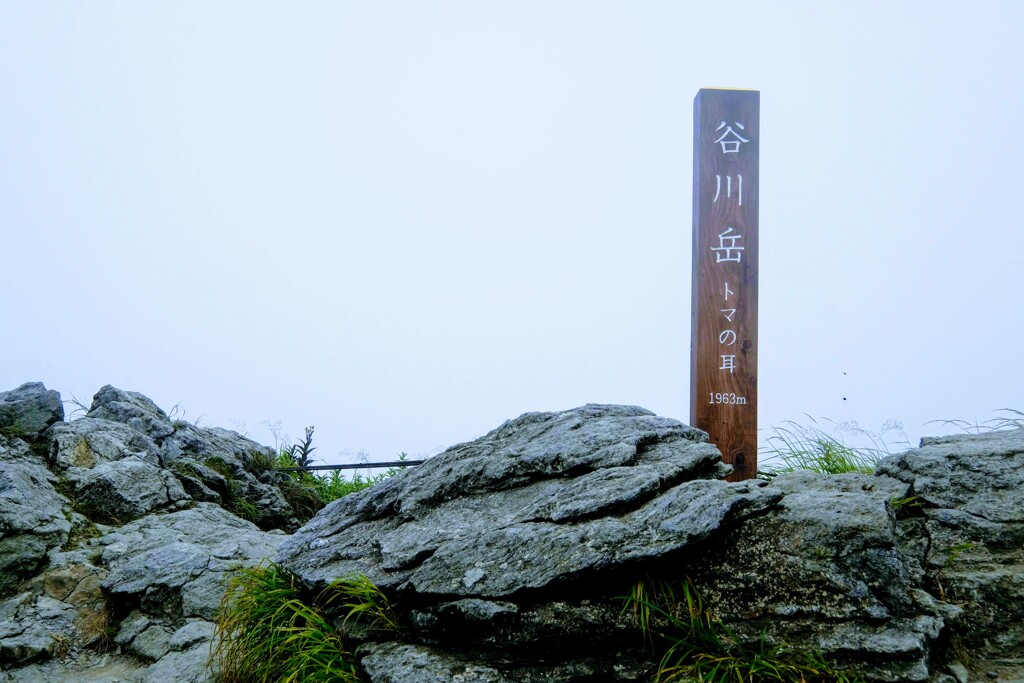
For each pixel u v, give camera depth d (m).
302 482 10.66
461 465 5.08
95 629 6.00
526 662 4.04
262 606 4.96
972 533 4.43
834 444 6.63
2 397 8.38
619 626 3.92
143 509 7.55
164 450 8.90
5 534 6.36
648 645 3.93
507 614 4.02
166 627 5.88
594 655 3.97
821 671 3.64
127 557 6.64
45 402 8.33
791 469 6.64
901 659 3.61
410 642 4.37
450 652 4.20
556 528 4.23
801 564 3.90
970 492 4.59
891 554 3.83
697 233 6.71
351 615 4.63
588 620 3.94
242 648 4.92
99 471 7.61
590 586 4.02
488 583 4.09
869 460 6.45
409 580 4.35
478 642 4.16
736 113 6.72
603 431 5.01
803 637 3.74
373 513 5.25
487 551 4.29
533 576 4.01
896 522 4.50
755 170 6.70
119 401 9.49
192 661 5.21
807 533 3.98
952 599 4.25
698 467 4.62
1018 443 4.86
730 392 6.61
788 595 3.86
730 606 3.90
